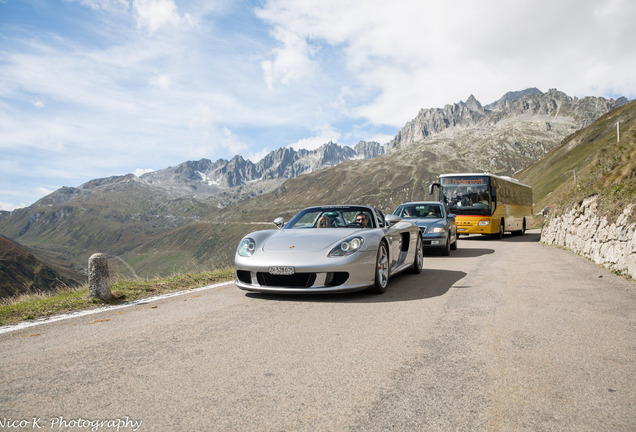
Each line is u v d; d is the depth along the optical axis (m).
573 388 2.49
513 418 2.11
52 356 3.18
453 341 3.47
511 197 22.89
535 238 21.62
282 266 5.16
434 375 2.71
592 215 10.76
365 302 5.14
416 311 4.62
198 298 5.64
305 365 2.92
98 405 2.29
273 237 5.94
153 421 2.09
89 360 3.06
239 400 2.34
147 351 3.27
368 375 2.72
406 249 7.24
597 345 3.35
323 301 5.21
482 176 19.64
